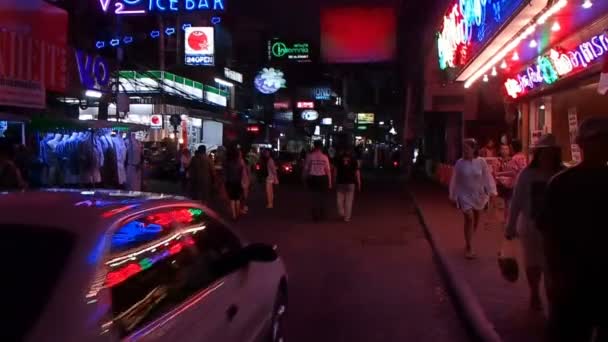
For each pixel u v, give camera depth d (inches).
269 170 782.5
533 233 257.1
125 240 128.2
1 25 498.6
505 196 451.5
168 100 1075.3
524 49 504.1
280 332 219.8
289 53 1892.2
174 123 1036.5
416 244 506.3
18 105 459.5
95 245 117.6
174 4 999.0
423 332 271.3
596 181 144.9
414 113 1601.9
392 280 372.2
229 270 165.9
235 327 160.7
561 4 325.4
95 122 550.9
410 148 1688.0
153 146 1162.6
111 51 1059.3
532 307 271.1
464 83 770.8
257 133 1632.6
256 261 179.9
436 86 986.1
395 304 317.1
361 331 271.4
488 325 252.2
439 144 1485.0
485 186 395.5
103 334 105.3
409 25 1348.4
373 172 2031.3
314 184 657.6
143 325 119.0
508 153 511.8
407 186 1165.1
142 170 719.7
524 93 608.1
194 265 155.1
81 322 103.1
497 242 462.3
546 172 249.4
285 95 2411.4
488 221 575.5
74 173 574.2
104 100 677.3
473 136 965.2
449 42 697.6
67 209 130.0
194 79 1304.1
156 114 1045.2
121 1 1005.2
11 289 107.3
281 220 659.4
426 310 306.5
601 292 143.5
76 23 1048.2
